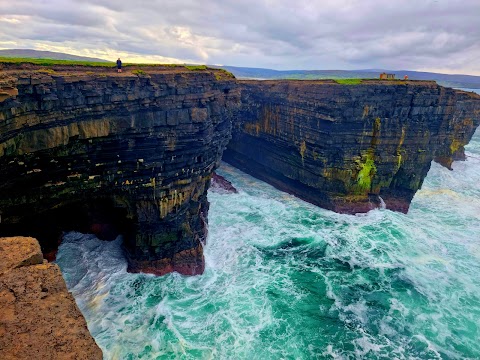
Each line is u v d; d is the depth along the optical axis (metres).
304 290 27.12
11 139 17.02
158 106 22.53
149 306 23.55
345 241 35.00
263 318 23.67
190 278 26.88
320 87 37.62
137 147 22.55
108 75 20.48
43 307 7.03
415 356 21.83
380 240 35.66
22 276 7.72
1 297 7.14
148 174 23.66
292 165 43.94
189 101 23.84
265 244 33.44
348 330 23.53
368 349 22.08
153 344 20.66
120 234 28.00
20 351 6.05
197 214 28.39
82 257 26.19
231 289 26.33
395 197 43.50
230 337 21.73
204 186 28.86
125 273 25.97
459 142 62.91
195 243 28.16
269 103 45.22
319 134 38.66
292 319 23.95
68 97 19.25
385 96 37.06
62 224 26.33
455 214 43.78
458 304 26.83
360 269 30.58
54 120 18.98
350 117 36.66
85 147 20.81
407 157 40.59
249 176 51.88
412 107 38.44
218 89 27.34
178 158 24.42
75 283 24.31
